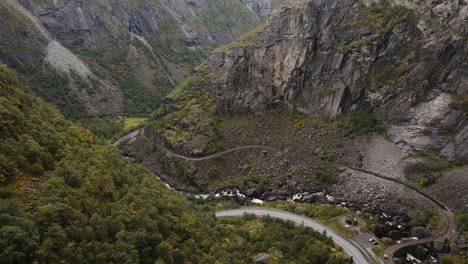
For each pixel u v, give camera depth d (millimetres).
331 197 133875
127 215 59156
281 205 123188
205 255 65625
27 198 50625
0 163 51625
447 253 98812
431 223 110438
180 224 66938
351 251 91438
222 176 155000
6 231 41625
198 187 152250
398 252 93938
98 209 57250
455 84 135750
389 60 151250
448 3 140500
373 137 145750
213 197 139625
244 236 84938
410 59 146125
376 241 96312
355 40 159500
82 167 63656
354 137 149125
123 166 81312
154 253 56781
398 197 124000
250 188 144250
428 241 100688
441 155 129375
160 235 59500
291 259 80250
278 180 146125
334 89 159875
